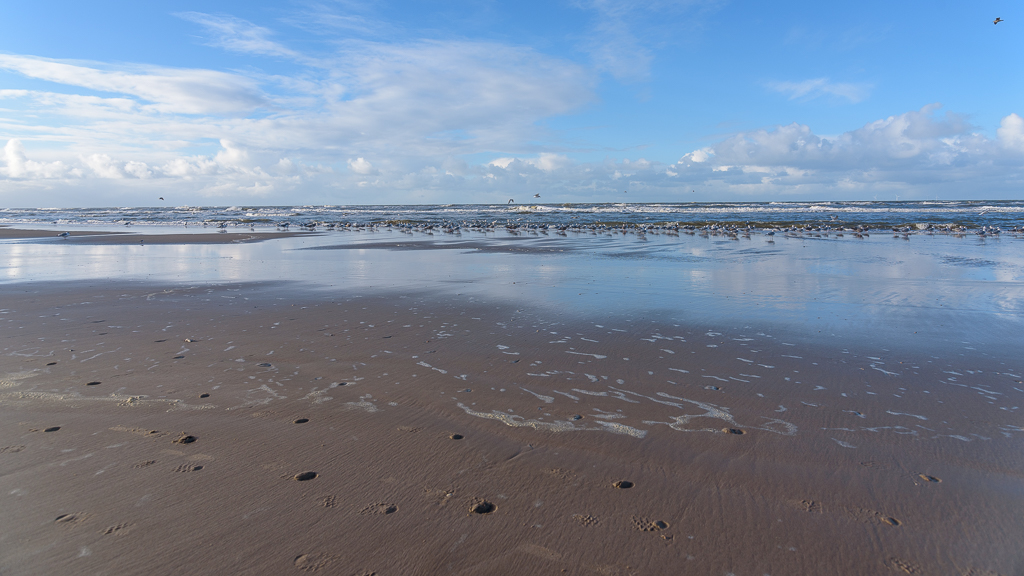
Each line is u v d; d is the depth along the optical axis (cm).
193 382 546
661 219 4638
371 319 838
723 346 680
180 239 2844
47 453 393
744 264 1563
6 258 1855
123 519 314
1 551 286
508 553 289
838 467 379
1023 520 317
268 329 772
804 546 296
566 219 4856
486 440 418
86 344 688
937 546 296
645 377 563
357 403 492
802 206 7588
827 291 1091
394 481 359
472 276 1340
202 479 359
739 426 444
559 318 843
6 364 602
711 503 337
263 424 446
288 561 280
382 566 278
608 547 295
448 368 592
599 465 382
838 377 563
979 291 1082
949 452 399
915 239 2456
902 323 806
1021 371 579
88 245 2470
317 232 3438
